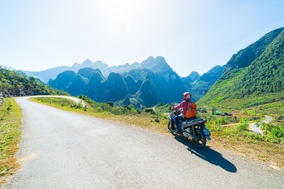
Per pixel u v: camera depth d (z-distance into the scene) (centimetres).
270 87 19050
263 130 1384
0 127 1335
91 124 1256
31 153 693
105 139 830
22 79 13875
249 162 526
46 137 951
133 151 650
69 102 6756
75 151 691
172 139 768
